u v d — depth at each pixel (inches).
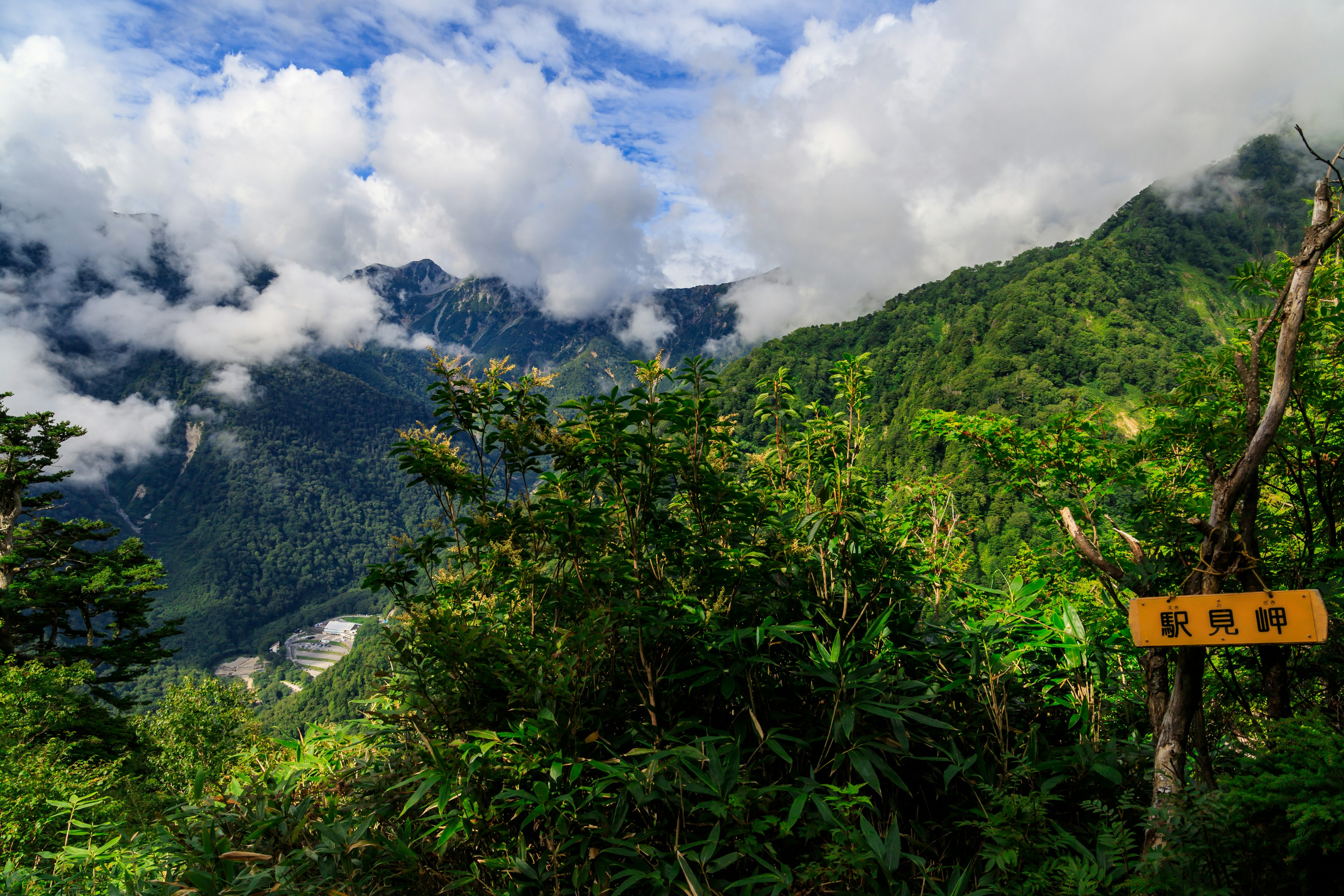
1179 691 79.4
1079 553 130.0
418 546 115.8
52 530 949.8
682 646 108.0
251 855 84.9
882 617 98.3
